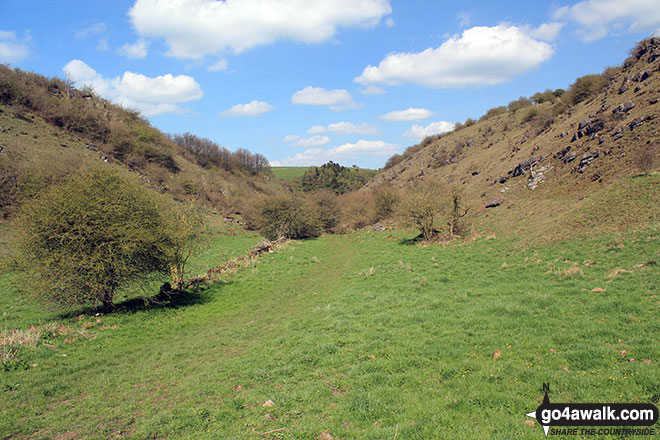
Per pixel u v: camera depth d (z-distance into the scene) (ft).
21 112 208.95
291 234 188.75
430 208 126.31
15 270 57.11
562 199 117.60
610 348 26.37
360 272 88.17
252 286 82.48
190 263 108.68
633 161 106.22
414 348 33.14
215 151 420.77
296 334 43.62
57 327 48.96
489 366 27.09
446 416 21.13
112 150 241.76
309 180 509.35
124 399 30.45
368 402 24.13
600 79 185.88
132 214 62.03
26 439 24.30
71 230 56.29
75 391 32.32
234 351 42.24
